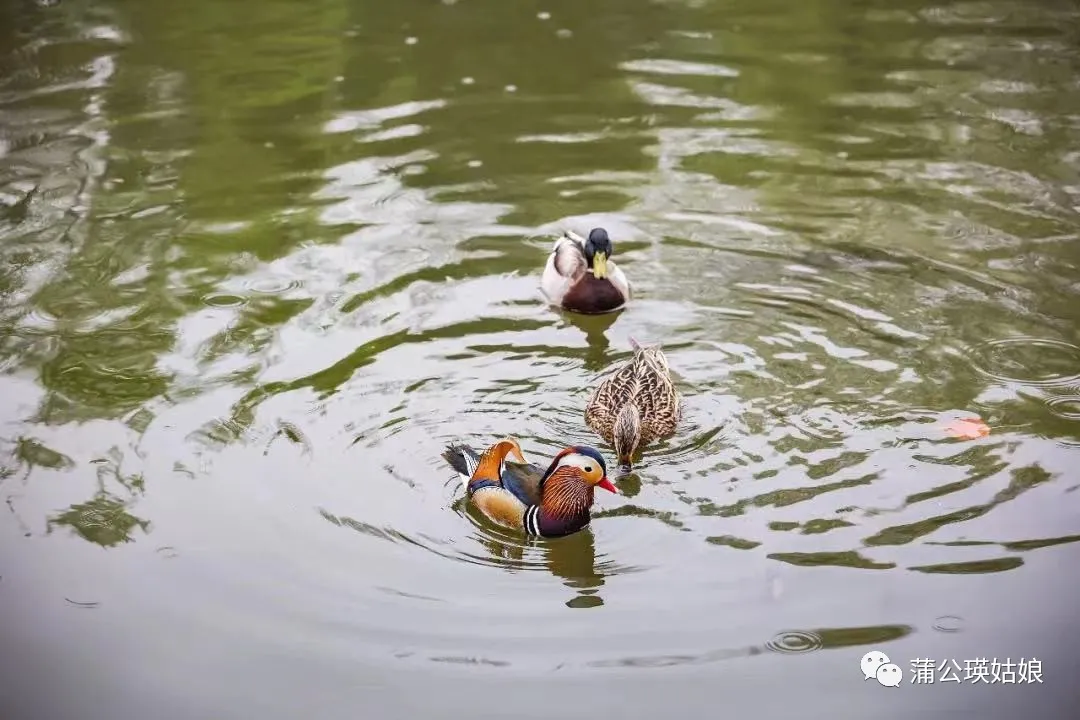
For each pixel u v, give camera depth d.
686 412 8.68
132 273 10.36
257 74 14.30
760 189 11.84
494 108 13.52
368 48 15.03
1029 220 11.11
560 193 11.84
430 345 9.52
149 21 15.78
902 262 10.53
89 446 8.20
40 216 11.24
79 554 7.25
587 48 14.98
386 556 7.30
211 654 6.53
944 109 13.28
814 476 7.91
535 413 8.81
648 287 10.41
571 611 6.85
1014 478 7.77
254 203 11.57
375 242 10.96
